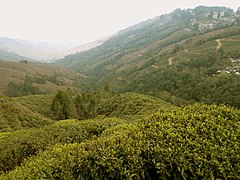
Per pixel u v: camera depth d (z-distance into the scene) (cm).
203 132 605
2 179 651
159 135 604
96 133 1189
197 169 486
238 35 12094
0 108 4622
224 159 501
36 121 4644
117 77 12800
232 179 475
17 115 4612
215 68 8262
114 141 633
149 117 780
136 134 637
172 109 821
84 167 566
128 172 521
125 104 5281
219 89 6575
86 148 653
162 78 8438
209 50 10881
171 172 514
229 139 569
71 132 1140
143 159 547
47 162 630
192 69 8731
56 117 5466
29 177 592
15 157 1018
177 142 569
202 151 525
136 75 11075
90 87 13425
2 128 3797
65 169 580
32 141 1072
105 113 5688
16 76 13588
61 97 5566
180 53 12244
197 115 697
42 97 7575
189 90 7206
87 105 5731
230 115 695
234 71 7975
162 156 528
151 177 548
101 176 546
